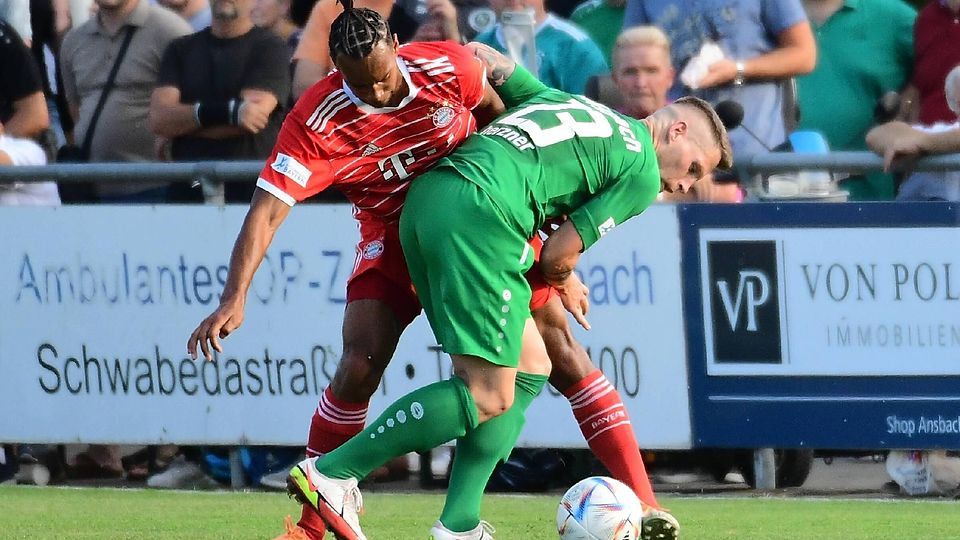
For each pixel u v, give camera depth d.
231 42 26.55
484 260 14.12
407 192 15.00
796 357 22.86
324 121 14.30
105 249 24.62
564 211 15.09
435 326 14.53
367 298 15.55
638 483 16.72
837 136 26.84
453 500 14.96
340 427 15.78
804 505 21.44
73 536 17.97
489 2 27.16
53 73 29.77
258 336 24.14
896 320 22.56
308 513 15.28
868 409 22.67
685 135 16.20
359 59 13.65
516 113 14.99
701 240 22.98
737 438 23.05
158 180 24.98
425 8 26.73
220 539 17.69
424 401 14.18
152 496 22.84
